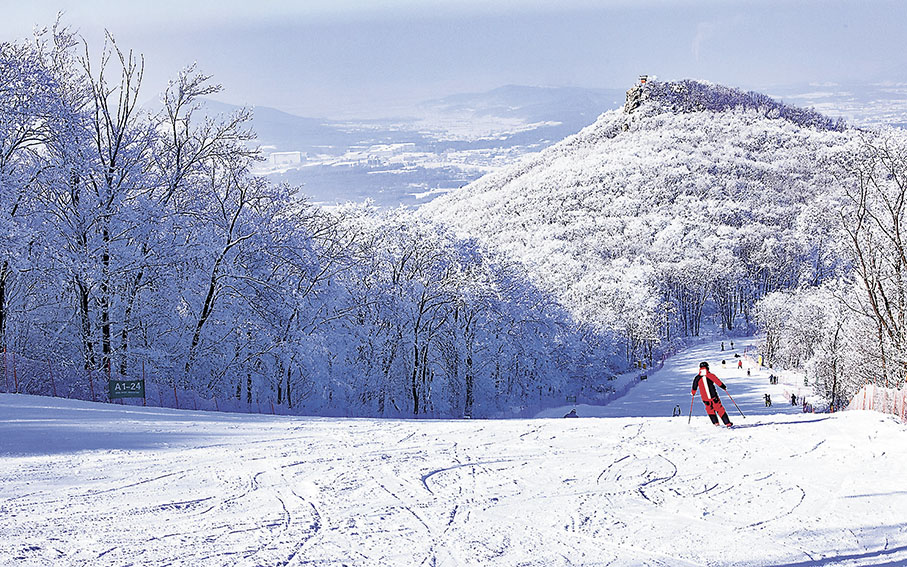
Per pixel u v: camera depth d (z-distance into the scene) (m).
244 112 31.12
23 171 26.55
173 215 29.31
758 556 8.43
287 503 10.08
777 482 11.83
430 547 8.41
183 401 27.64
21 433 14.54
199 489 10.70
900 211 29.75
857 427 16.39
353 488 11.05
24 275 27.97
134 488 10.60
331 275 34.22
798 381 73.25
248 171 31.67
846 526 9.55
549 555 8.28
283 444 14.75
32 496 9.95
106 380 27.73
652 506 10.43
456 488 11.23
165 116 30.20
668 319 120.38
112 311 28.27
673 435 16.02
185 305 30.17
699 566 8.08
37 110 25.89
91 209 27.55
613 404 62.75
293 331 30.91
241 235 30.66
